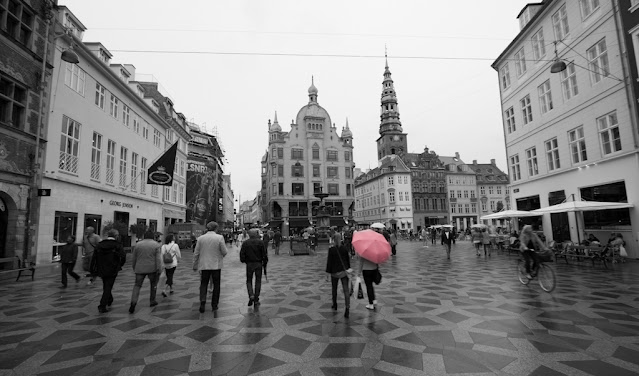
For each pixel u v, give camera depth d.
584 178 16.61
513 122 23.36
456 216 68.50
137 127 24.16
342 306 6.90
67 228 15.84
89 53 17.12
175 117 34.88
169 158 19.38
